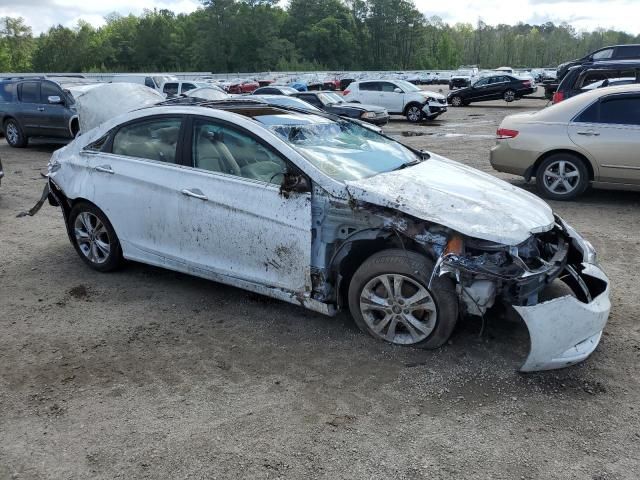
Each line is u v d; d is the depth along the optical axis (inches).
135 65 4151.1
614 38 5241.1
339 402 124.1
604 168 290.5
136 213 181.2
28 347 151.1
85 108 250.2
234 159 160.9
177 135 173.0
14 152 536.7
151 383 133.0
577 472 102.2
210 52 3905.0
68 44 3934.5
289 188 146.9
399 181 149.2
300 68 3816.4
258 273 157.1
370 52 4670.3
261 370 137.7
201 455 108.0
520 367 134.3
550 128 301.7
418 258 137.3
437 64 4877.0
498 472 102.5
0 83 571.2
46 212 300.5
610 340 150.1
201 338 154.6
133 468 104.9
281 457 107.2
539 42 5319.9
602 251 223.3
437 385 129.6
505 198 150.7
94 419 119.7
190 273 173.8
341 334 154.2
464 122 849.5
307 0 4485.7
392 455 107.3
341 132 181.3
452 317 136.6
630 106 285.3
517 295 128.5
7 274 205.3
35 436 114.6
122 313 171.0
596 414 118.8
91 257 203.9
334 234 146.2
